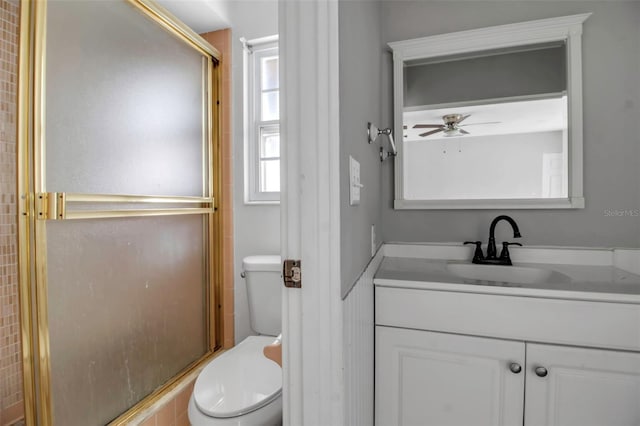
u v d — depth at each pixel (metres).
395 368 1.06
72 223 1.10
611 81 1.27
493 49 1.41
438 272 1.18
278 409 1.10
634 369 0.89
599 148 1.29
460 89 1.45
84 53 1.14
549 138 1.35
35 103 0.99
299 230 0.55
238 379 1.22
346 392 0.61
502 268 1.28
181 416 1.46
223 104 1.86
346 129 0.63
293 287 0.56
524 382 0.96
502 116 1.41
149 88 1.43
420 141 1.50
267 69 1.91
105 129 1.22
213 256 1.84
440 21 1.47
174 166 1.57
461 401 1.01
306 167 0.54
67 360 1.08
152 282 1.45
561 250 1.31
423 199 1.49
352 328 0.68
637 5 1.24
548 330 0.94
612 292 0.90
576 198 1.30
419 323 1.04
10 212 1.44
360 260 0.83
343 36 0.60
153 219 1.46
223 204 1.87
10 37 1.46
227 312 1.88
